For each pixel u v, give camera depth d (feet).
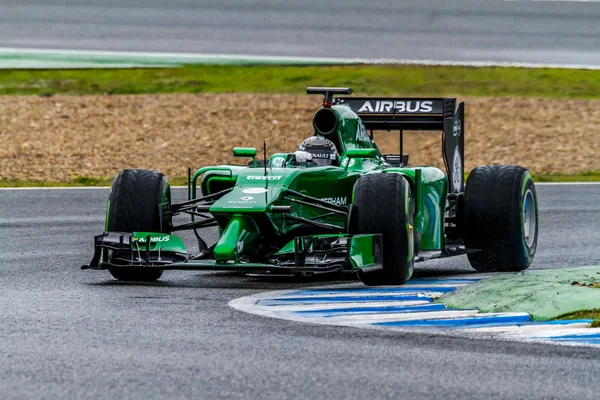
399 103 129.59
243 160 219.41
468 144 237.45
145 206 106.32
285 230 107.14
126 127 241.55
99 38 310.24
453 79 279.49
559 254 130.62
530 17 349.41
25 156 218.18
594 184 198.08
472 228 117.50
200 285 105.29
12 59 288.71
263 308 89.97
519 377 66.44
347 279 110.42
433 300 94.22
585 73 292.40
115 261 102.99
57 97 262.88
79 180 200.64
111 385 63.93
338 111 119.65
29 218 157.79
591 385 64.75
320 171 111.34
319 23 331.36
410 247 104.63
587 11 361.10
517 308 86.17
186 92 269.85
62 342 75.66
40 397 61.46
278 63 289.74
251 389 63.16
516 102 266.98
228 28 324.19
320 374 66.74
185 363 69.36
